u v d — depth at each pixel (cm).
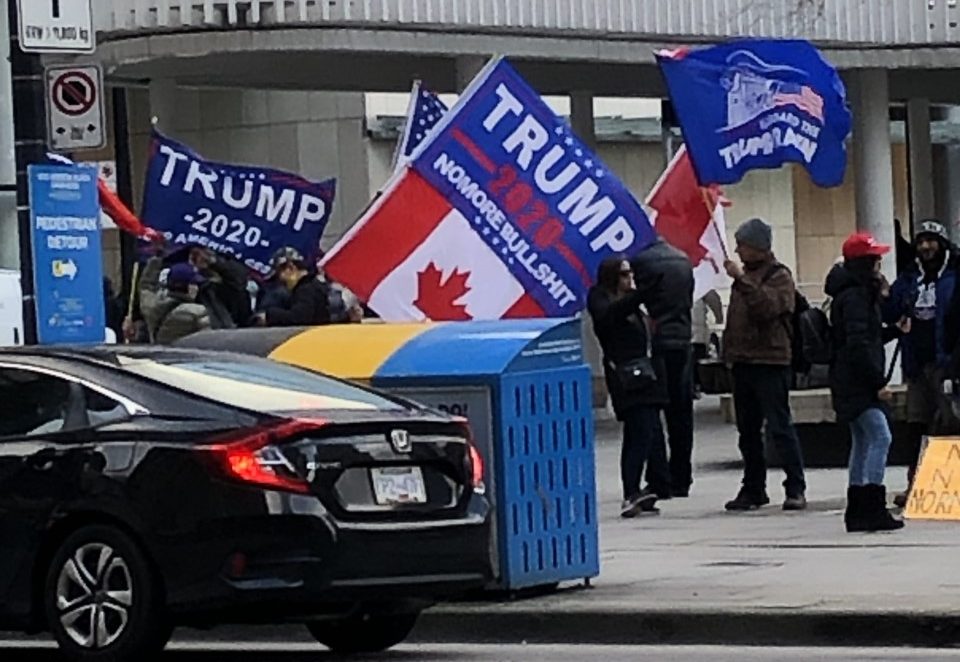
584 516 1283
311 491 1018
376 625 1158
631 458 1641
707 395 2848
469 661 1118
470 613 1219
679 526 1566
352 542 1023
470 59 2269
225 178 1844
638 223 1505
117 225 2030
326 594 1018
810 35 2455
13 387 1086
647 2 2338
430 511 1064
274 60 2261
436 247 1475
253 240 1852
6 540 1059
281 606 1020
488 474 1231
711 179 1659
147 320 1978
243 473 1009
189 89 3033
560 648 1170
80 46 1445
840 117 1703
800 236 3981
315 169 3241
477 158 1470
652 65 2438
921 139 3150
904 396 1927
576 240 1491
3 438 1073
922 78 2809
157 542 1020
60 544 1051
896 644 1135
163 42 2123
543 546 1252
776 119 1669
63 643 1047
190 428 1031
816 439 2008
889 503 1645
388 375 1234
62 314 1430
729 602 1195
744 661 1092
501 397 1226
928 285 1580
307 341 1280
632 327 1631
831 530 1503
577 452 1280
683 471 1759
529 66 2458
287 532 1008
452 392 1233
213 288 1931
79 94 1442
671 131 2977
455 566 1069
